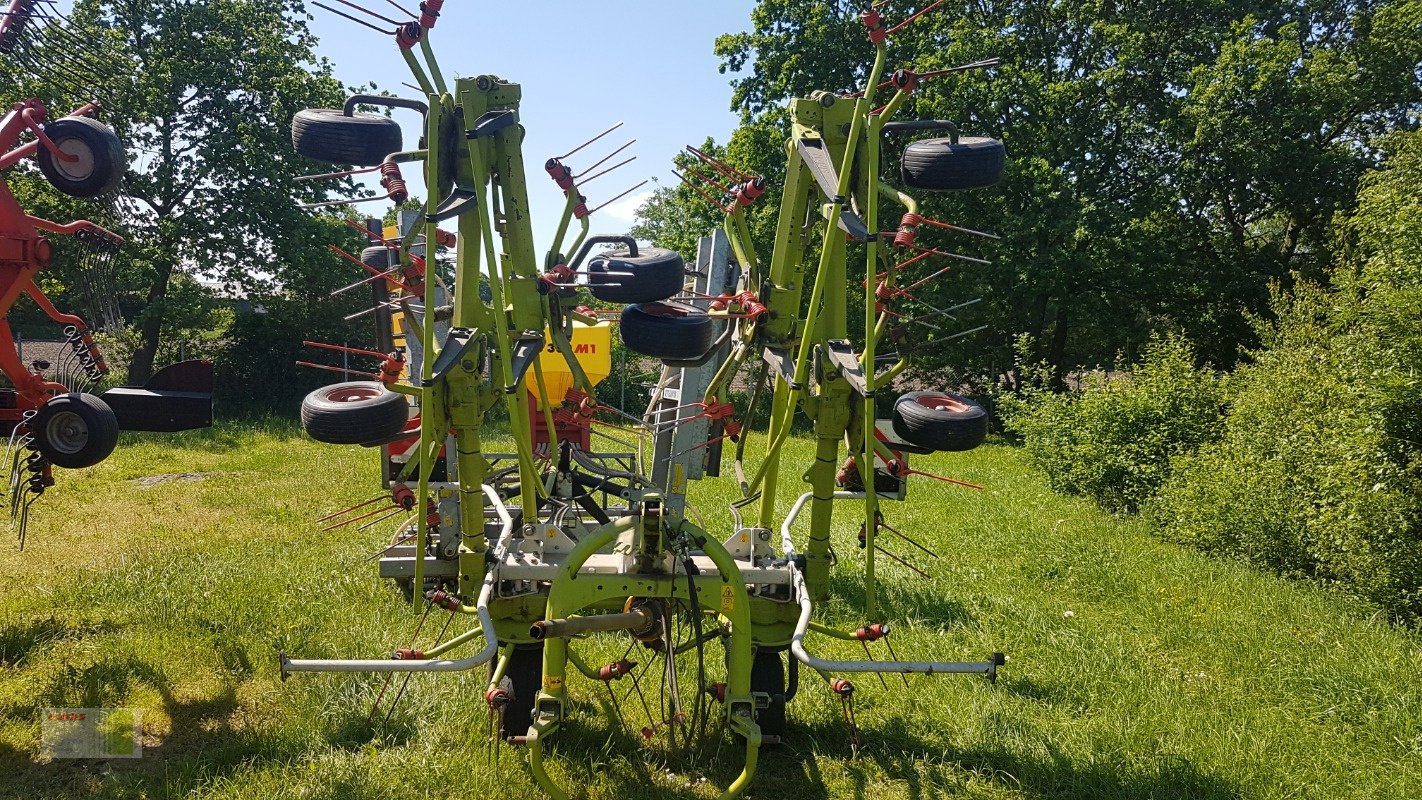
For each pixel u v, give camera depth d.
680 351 4.45
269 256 25.12
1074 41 25.91
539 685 4.77
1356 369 8.60
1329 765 5.07
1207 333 25.80
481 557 4.86
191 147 24.28
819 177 4.33
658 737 5.07
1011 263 23.59
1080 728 5.33
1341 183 24.16
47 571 8.27
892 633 6.98
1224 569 9.04
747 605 4.46
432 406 4.35
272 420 22.06
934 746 5.12
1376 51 24.02
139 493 12.40
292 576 7.91
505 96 4.41
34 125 5.41
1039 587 8.62
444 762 4.66
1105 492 12.62
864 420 4.52
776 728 4.99
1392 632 7.34
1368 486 8.02
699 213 27.31
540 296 4.64
